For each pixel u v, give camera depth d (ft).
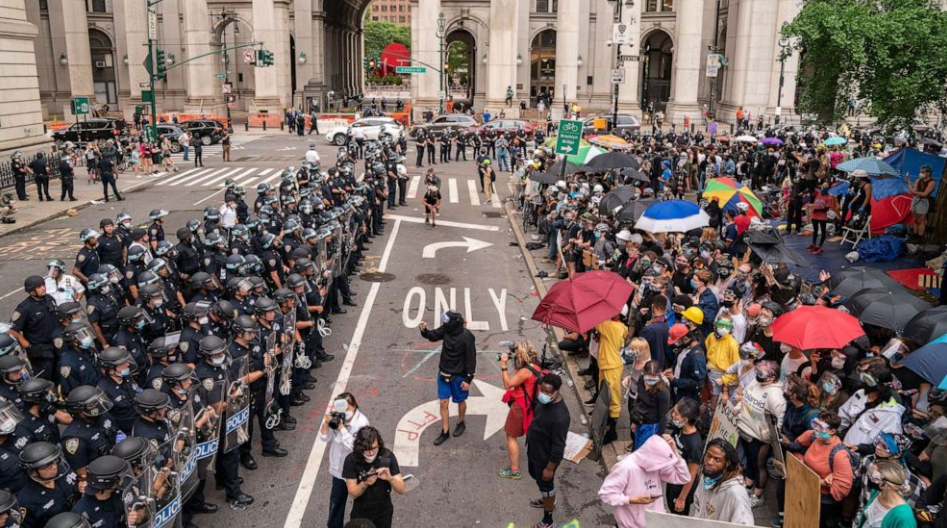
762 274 42.06
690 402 24.86
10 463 23.12
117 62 229.66
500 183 112.16
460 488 30.66
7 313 51.90
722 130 174.50
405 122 192.34
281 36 206.08
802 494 22.30
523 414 30.35
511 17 184.24
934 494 21.99
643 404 28.27
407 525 28.04
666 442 23.25
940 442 24.41
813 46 73.82
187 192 100.12
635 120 164.66
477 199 98.89
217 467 29.19
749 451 28.17
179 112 209.56
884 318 33.86
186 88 223.71
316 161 78.43
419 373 42.22
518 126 154.71
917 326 30.78
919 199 61.11
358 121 157.28
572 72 184.03
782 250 49.08
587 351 43.73
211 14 217.97
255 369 30.78
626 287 33.47
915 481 23.91
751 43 170.40
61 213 85.30
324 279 45.24
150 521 21.42
